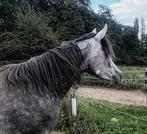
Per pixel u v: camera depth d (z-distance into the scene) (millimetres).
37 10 37969
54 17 36469
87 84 24344
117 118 10969
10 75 3924
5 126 3830
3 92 3852
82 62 4133
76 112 9484
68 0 38812
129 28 50562
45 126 4020
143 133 9289
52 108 4023
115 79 4250
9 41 25719
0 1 34469
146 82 23141
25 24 25984
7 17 34281
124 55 44312
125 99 18406
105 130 9227
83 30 36062
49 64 4035
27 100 3885
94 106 12750
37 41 25203
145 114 12977
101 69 4184
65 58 4066
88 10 41156
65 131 8750
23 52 25562
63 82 4078
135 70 33219
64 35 30812
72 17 37062
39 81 3975
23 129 3912
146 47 51062
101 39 4219
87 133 8570
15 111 3842
